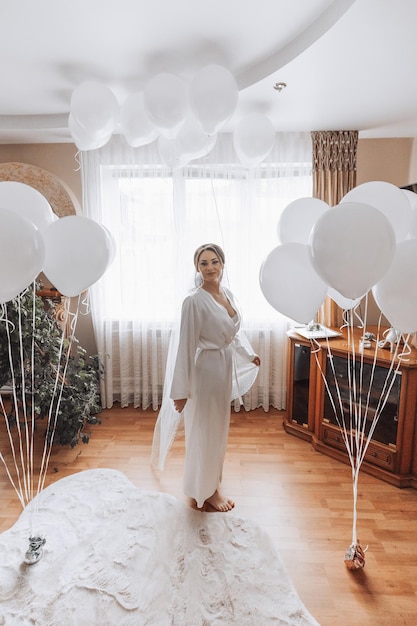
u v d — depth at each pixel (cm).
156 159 300
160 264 312
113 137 297
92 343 331
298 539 181
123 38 168
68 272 152
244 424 300
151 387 331
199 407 189
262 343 320
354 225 121
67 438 254
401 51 165
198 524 188
